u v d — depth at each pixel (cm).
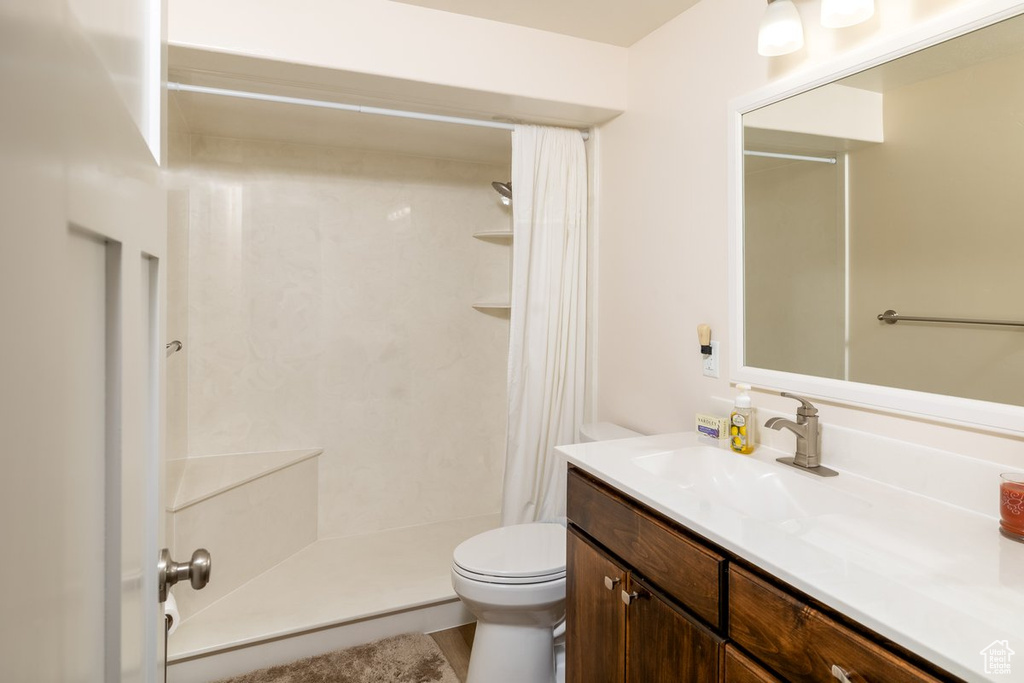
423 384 308
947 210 119
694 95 191
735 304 173
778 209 159
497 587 169
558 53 216
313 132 259
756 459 151
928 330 123
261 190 273
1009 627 75
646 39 215
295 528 271
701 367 190
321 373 288
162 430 71
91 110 35
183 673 192
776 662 95
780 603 94
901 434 130
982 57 113
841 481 134
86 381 38
